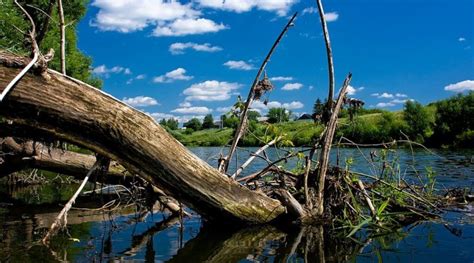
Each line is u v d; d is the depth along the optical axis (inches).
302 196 248.4
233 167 555.5
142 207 285.6
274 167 264.8
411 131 1695.4
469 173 494.3
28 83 177.9
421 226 228.2
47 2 557.3
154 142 196.7
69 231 214.4
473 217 253.0
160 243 190.1
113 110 191.2
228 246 184.1
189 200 211.0
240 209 218.7
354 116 260.8
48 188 407.8
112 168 321.7
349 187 239.3
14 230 214.2
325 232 212.7
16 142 348.2
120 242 190.7
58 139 193.9
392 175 287.4
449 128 1662.2
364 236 203.9
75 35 1115.9
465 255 166.9
